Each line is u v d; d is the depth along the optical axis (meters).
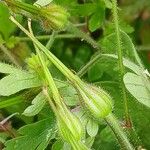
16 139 0.09
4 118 0.10
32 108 0.08
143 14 0.15
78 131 0.07
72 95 0.08
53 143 0.09
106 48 0.11
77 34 0.11
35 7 0.08
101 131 0.10
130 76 0.09
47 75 0.07
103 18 0.12
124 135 0.08
